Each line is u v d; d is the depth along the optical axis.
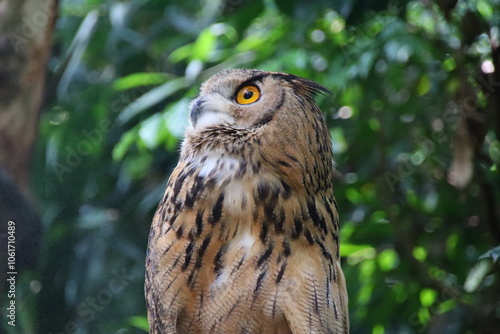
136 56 14.22
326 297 6.57
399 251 10.64
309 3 10.63
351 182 11.09
